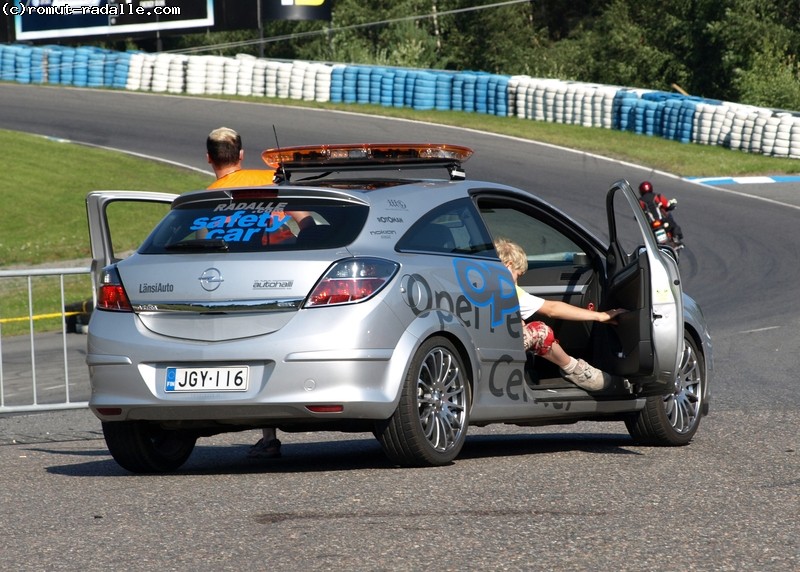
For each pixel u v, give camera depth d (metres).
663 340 18.09
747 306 47.16
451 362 16.80
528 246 32.97
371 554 11.45
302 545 11.89
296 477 16.17
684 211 71.88
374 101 116.62
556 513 13.29
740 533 12.29
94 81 128.50
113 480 16.72
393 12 172.88
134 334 16.45
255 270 16.02
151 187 81.19
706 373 20.42
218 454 20.30
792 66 134.75
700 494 14.45
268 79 121.56
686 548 11.62
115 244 64.81
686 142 98.94
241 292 16.00
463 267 17.28
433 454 16.50
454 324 16.78
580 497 14.25
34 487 16.16
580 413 18.56
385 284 16.03
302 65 119.81
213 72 123.25
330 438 22.59
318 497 14.43
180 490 15.38
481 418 17.36
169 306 16.34
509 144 96.31
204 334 16.09
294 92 120.12
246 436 23.06
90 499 14.92
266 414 15.90
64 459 19.77
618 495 14.39
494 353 17.47
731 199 75.94
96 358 16.67
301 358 15.65
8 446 21.81
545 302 18.27
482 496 14.33
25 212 74.19
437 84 113.56
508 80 110.31
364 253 16.11
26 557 11.72
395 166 18.67
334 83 118.25
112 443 17.39
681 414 19.67
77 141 98.62
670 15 150.00
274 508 13.82
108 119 108.62
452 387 16.94
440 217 17.44
